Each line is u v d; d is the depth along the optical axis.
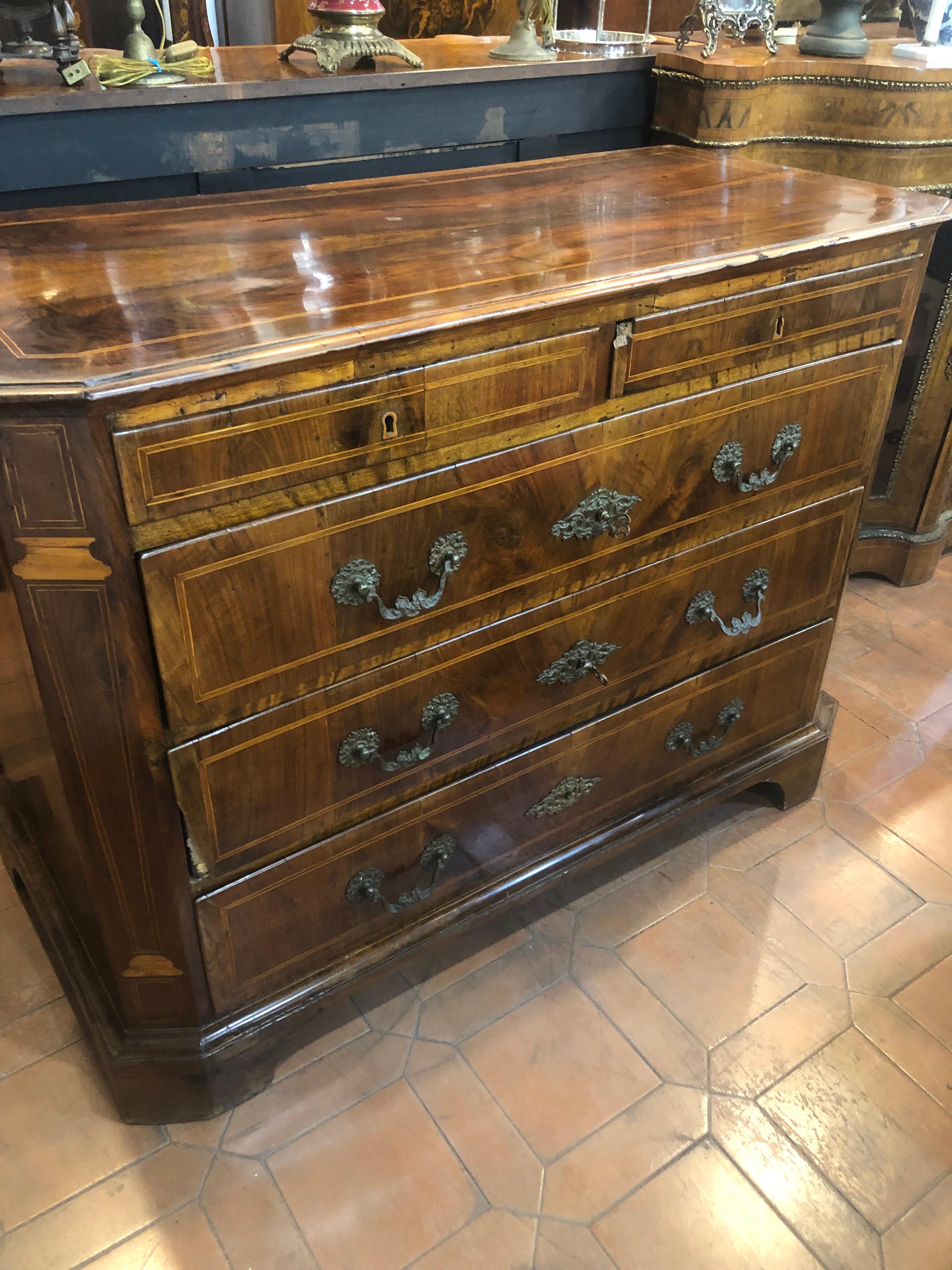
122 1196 1.25
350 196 1.44
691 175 1.60
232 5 2.24
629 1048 1.44
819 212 1.37
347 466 1.00
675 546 1.36
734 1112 1.36
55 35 1.35
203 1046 1.24
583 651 1.33
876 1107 1.37
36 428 0.83
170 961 1.18
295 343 0.91
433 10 2.54
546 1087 1.38
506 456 1.11
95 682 0.97
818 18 2.16
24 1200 1.24
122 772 1.03
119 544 0.90
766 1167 1.29
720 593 1.47
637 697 1.47
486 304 1.01
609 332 1.12
